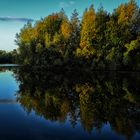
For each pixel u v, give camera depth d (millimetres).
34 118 21172
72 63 71250
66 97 30328
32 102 27828
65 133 17453
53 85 40844
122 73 56438
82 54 69438
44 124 19484
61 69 73250
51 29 86062
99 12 70250
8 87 40281
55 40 77188
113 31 66000
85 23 69688
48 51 78062
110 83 40844
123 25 65688
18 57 95125
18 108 24812
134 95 30516
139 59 59844
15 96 31781
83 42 69438
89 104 26312
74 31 77000
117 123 19625
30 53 85625
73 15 77375
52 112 23125
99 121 20172
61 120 20531
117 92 32688
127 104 25953
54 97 30641
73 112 23109
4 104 26781
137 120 20344
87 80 45469
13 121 20328
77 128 18453
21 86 41094
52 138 16516
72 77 52188
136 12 66312
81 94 32125
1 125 19266
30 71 75688
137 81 42750
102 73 58125
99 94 31609
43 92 34469
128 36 65062
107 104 26109
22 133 17484
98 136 16859
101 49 67312
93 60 66188
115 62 62625
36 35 86875
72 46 75500
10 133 17453
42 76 57281
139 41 62062
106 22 67500
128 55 60750
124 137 16703
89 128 18469
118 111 23344
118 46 64938
